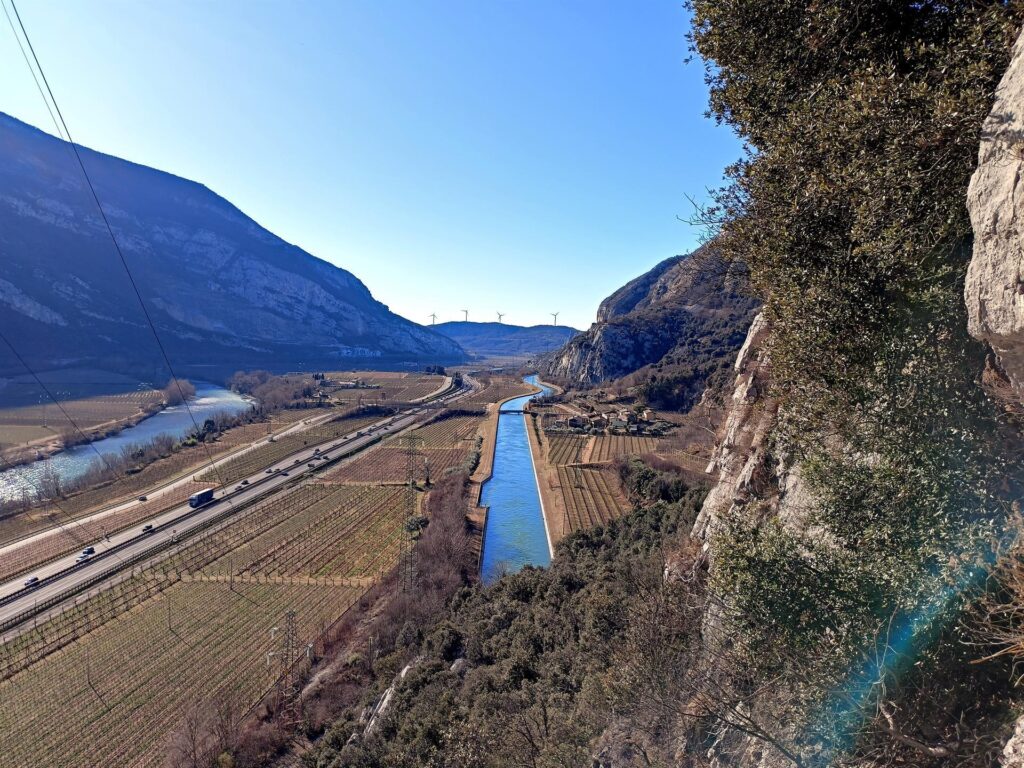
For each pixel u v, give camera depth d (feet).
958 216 20.45
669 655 41.65
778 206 28.04
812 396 26.37
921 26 25.32
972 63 19.43
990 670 17.37
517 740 55.72
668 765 36.40
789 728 23.50
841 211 24.58
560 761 48.88
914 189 21.08
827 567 21.38
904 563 19.34
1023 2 18.25
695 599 44.21
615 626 68.28
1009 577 15.78
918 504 19.94
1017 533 16.56
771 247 28.58
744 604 23.31
